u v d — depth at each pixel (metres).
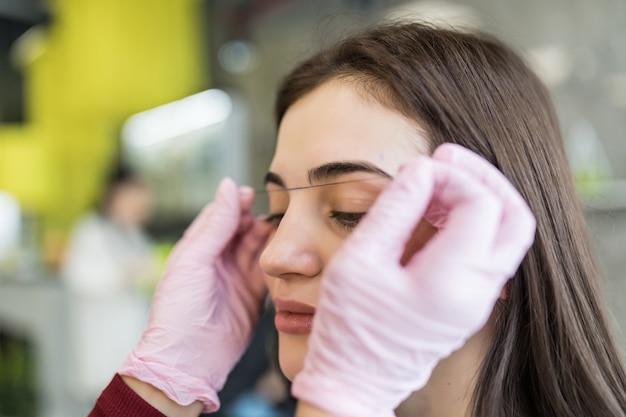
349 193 0.57
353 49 0.64
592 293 0.68
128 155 2.81
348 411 0.45
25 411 2.30
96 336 2.33
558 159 0.70
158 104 2.80
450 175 0.47
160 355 0.70
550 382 0.61
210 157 2.69
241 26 2.50
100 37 2.76
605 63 1.79
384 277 0.45
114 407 0.67
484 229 0.45
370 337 0.45
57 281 2.43
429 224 0.56
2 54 2.90
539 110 0.69
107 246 2.38
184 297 0.72
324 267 0.58
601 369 0.65
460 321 0.45
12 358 2.37
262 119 2.56
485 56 0.66
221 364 0.73
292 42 2.34
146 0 2.73
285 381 0.87
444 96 0.61
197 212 2.70
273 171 0.64
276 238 0.59
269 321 1.26
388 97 0.59
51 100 3.01
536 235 0.63
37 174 3.15
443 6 1.87
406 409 0.62
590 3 1.81
